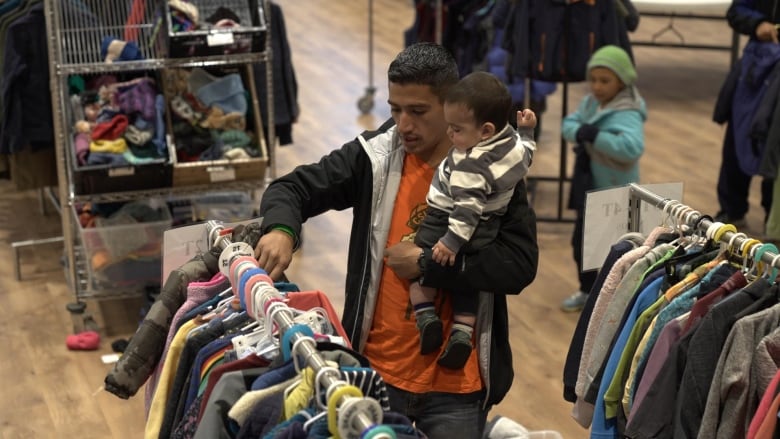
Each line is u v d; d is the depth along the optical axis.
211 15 4.32
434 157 2.35
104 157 4.12
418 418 2.41
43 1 4.36
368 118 7.02
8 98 4.36
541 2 4.94
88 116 4.24
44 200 5.50
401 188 2.36
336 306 4.59
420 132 2.25
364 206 2.37
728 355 2.13
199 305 2.25
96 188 4.15
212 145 4.37
